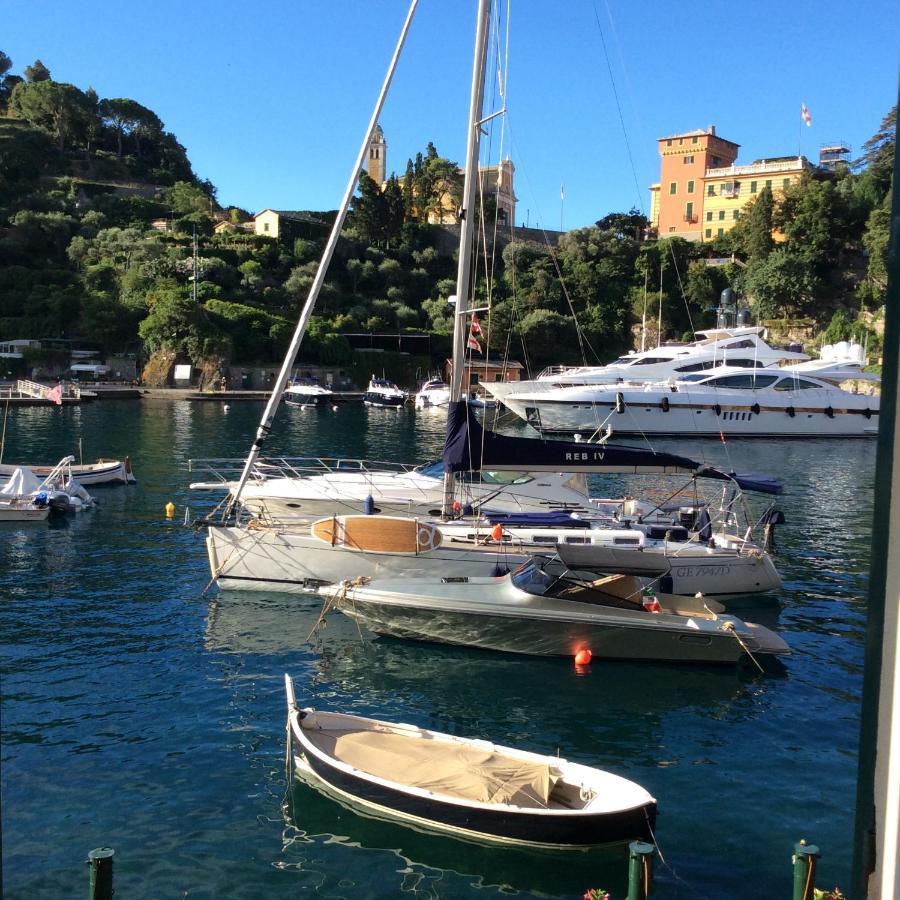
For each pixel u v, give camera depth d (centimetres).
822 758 1113
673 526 1897
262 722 1178
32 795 973
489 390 5472
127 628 1565
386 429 5875
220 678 1339
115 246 10700
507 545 1717
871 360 9044
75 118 15062
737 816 963
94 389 7838
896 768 204
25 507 2497
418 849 880
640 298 10812
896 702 204
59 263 10694
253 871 841
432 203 13562
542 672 1410
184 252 10850
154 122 16188
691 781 1046
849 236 10694
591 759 1104
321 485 2069
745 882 841
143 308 9512
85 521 2509
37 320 9275
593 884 832
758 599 1861
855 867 225
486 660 1456
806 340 10012
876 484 218
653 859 868
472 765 957
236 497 1805
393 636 1535
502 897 809
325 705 1251
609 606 1446
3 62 16488
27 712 1195
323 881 827
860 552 2334
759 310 10356
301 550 1736
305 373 9475
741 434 5584
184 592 1792
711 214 12550
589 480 3506
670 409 5450
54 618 1614
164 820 927
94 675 1338
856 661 1490
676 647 1444
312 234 12194
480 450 1688
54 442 4434
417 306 11762
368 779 930
